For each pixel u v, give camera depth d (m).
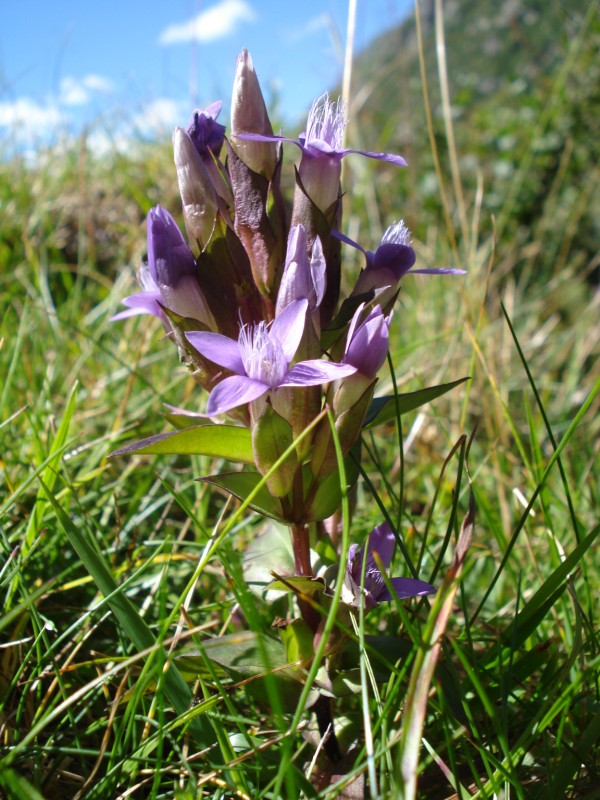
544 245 0.46
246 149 0.11
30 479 0.11
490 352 0.23
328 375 0.09
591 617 0.12
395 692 0.09
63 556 0.15
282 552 0.13
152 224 0.11
